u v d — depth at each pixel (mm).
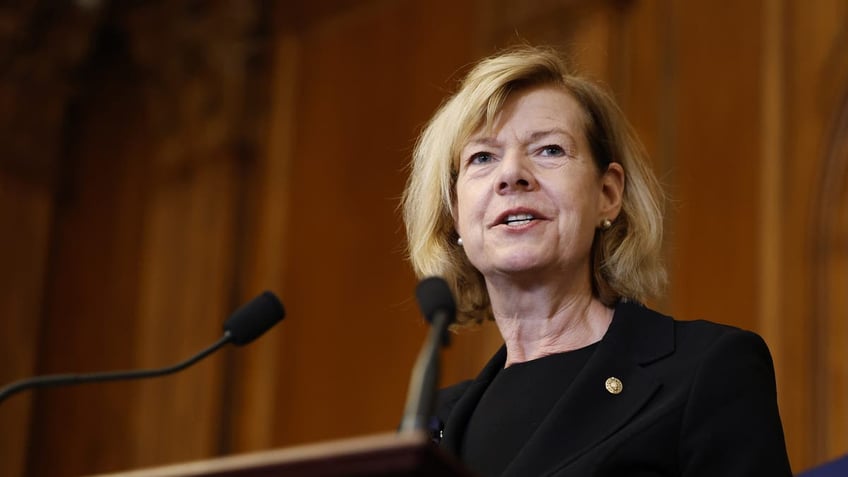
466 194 4293
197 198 11977
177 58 12578
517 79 4371
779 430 3668
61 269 12867
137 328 12086
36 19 12961
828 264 7535
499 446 3963
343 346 10500
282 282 11172
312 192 11203
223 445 11133
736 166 8141
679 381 3811
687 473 3611
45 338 12672
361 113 11000
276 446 10734
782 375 7508
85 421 12172
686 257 8211
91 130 13234
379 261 10461
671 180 8445
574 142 4305
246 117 11891
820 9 7984
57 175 13062
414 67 10633
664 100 8664
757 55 8242
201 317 11586
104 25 13297
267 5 12156
